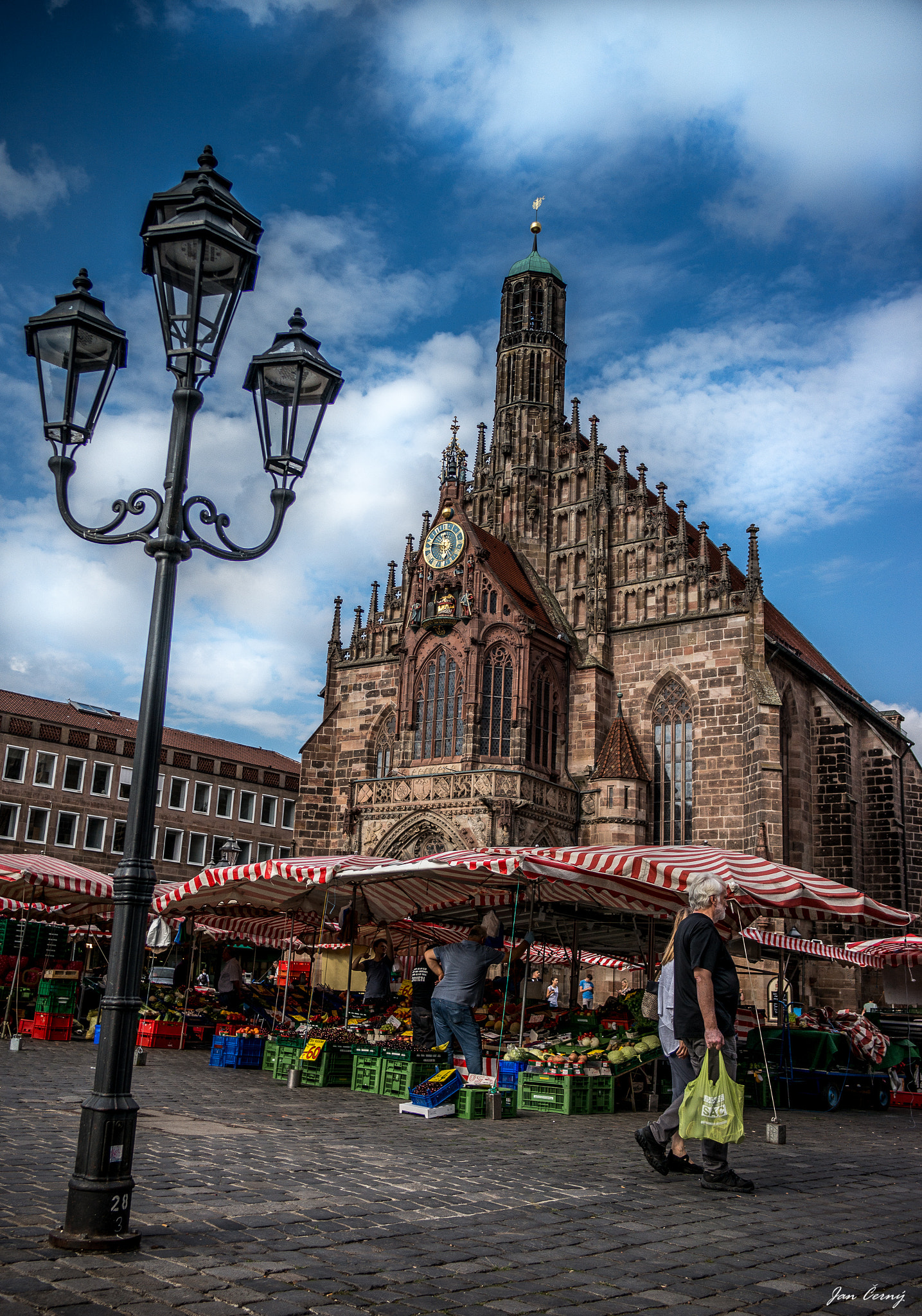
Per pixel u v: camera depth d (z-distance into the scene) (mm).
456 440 61281
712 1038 12969
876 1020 40562
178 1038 33562
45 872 33312
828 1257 10141
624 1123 20422
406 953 42375
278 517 12000
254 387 12328
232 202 11172
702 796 55031
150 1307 7398
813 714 61094
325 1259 8914
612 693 59344
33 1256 8391
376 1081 23016
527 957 25500
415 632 58688
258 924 44750
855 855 59812
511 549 64438
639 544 60625
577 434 65750
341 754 66562
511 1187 12562
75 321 11297
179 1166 12406
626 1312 8102
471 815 53250
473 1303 8039
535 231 72938
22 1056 27078
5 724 81875
